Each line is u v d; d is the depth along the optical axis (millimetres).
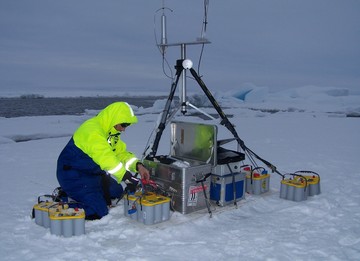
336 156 5586
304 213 3018
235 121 12055
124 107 2951
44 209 2629
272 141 7199
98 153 2713
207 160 3098
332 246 2373
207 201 2961
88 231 2609
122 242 2420
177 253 2260
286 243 2408
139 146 6352
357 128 9961
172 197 2953
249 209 3137
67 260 2154
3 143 7152
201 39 3307
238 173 3240
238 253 2273
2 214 2951
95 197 2877
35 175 4305
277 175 4359
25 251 2258
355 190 3689
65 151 2918
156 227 2650
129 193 2836
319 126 10430
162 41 3424
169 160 3078
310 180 3479
